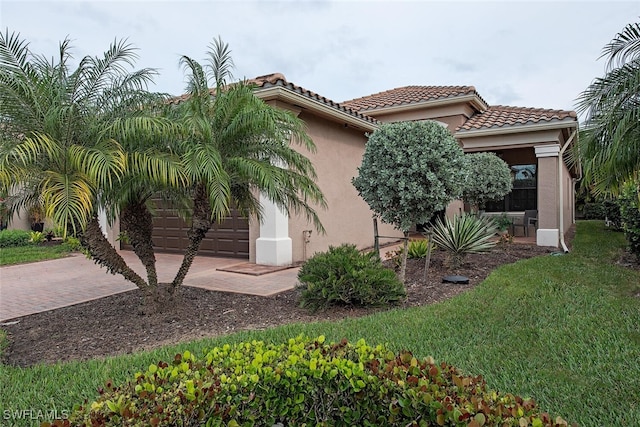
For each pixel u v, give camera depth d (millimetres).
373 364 2385
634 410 2928
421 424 2037
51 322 5676
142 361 3965
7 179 4258
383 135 6699
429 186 6473
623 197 8766
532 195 15516
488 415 1888
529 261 9039
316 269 6230
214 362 2539
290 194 6184
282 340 4461
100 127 4887
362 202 12750
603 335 4379
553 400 3107
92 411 2035
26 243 15391
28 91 4547
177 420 1961
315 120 10469
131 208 5727
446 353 4012
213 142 5316
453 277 7539
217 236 11359
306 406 2373
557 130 11820
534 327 4711
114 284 8289
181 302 6164
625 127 5535
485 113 15320
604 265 8438
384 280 6051
